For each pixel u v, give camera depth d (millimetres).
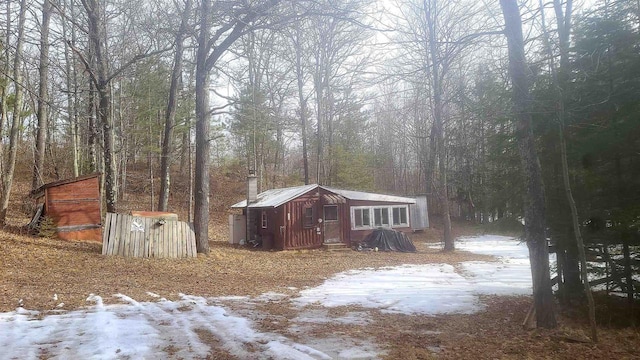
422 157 35312
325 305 9000
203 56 15719
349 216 23109
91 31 16703
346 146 37969
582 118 8117
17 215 20406
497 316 8211
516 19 7160
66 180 16547
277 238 21328
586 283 6738
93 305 8141
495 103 8031
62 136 29734
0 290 8828
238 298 9500
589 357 5926
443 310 8719
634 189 8016
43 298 8469
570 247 8781
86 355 5277
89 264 12664
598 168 8438
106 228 14352
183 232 15633
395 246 22344
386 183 48312
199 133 16266
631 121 7828
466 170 30156
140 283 10727
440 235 31734
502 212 10328
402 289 11008
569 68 8398
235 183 37344
